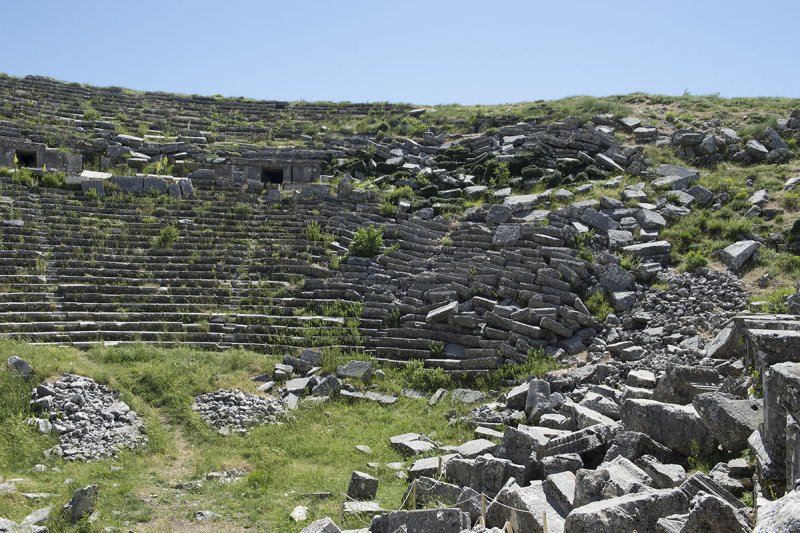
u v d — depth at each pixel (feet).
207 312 80.02
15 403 54.70
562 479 35.01
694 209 89.04
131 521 40.98
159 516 41.88
